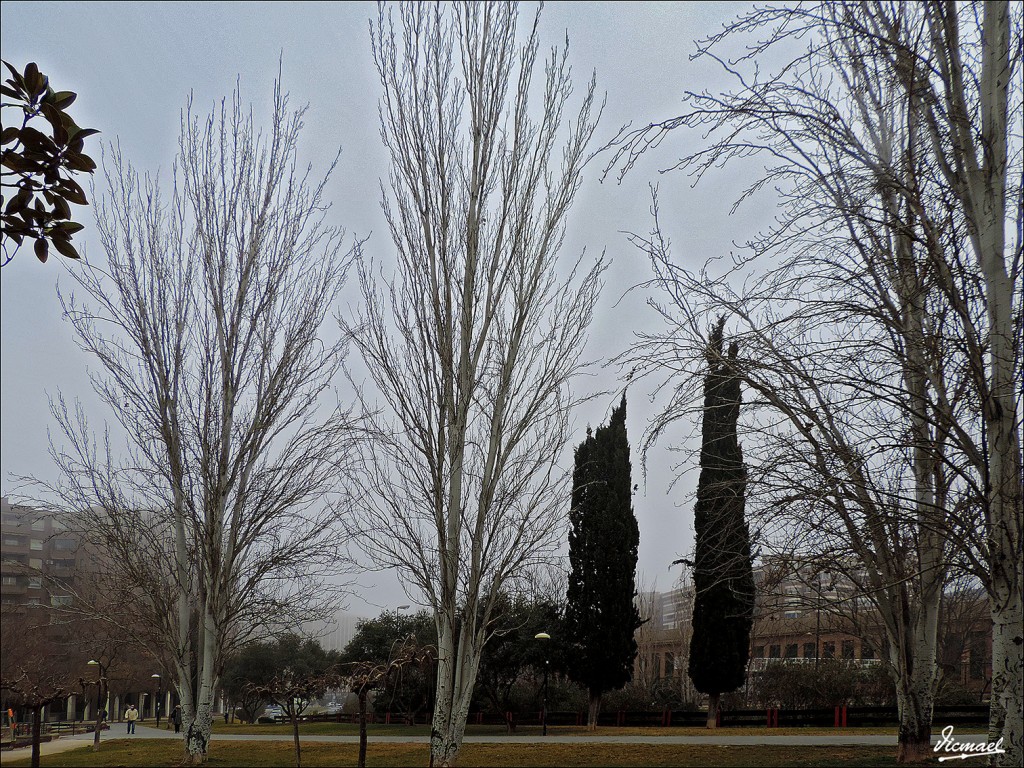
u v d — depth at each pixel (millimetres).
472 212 14453
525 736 21328
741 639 23719
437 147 14500
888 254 9617
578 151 14914
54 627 43531
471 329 14211
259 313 17641
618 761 13836
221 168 18000
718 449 16422
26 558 57938
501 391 13953
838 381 8750
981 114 8023
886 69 8953
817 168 9297
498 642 28266
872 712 21328
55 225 4086
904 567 11734
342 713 37375
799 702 27438
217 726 33094
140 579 16250
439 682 13117
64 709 52469
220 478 16578
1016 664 7305
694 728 22500
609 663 25453
